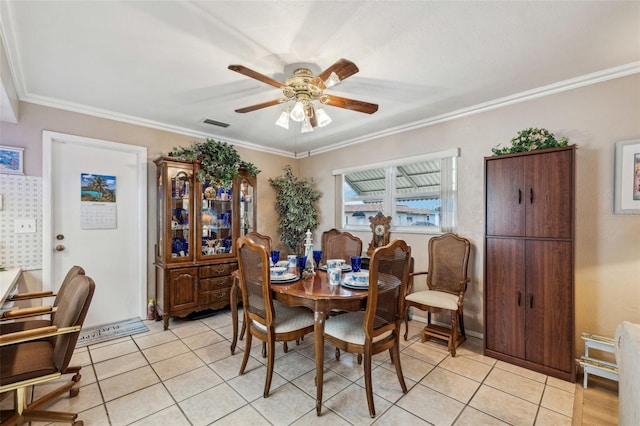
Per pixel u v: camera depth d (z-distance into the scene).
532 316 2.36
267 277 1.96
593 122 2.38
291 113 2.12
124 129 3.32
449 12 1.66
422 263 3.49
